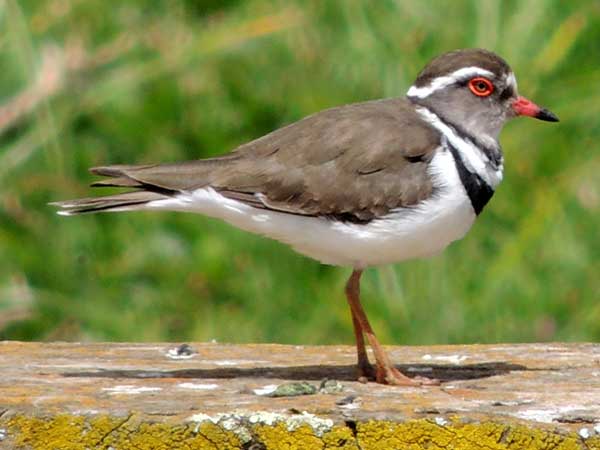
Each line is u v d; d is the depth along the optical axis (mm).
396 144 10914
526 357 11023
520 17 16188
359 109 11352
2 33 16047
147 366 10562
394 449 8781
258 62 16406
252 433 8766
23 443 8828
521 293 14977
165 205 10945
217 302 15328
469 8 16188
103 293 15367
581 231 15305
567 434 8742
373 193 10789
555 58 16062
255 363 10812
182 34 16562
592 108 15891
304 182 10812
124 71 16219
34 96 15797
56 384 9766
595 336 14836
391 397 9477
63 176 15797
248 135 16156
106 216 15773
